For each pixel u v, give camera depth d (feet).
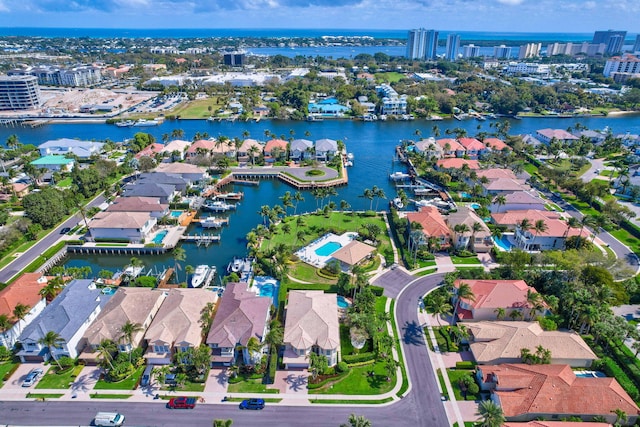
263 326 297.33
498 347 285.43
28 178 621.31
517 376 258.37
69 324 293.43
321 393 264.52
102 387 268.00
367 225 451.12
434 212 479.82
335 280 377.50
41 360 290.35
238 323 294.05
